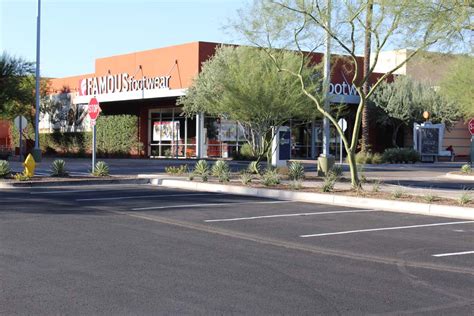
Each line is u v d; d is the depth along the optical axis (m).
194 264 8.92
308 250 10.24
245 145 41.94
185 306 6.71
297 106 23.75
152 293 7.23
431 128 43.38
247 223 13.20
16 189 20.39
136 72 45.12
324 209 15.85
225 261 9.18
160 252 9.78
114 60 47.22
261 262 9.17
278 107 23.41
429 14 15.84
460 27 15.67
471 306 6.92
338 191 18.83
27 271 8.29
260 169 28.84
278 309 6.66
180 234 11.59
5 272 8.22
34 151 36.28
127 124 47.84
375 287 7.75
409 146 49.53
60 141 53.75
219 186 20.58
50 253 9.53
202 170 24.27
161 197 18.14
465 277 8.41
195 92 38.28
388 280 8.16
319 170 25.06
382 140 49.88
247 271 8.52
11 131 58.38
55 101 54.72
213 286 7.62
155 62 43.72
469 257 9.81
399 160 40.69
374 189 18.89
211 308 6.65
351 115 48.44
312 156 47.62
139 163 38.62
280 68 21.78
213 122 43.75
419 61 18.50
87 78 49.75
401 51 19.53
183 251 9.91
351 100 42.38
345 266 9.01
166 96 42.22
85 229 11.94
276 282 7.90
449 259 9.64
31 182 21.34
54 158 48.06
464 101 33.09
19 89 45.50
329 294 7.35
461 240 11.41
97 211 14.72
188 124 45.44
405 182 24.66
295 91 23.45
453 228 12.91
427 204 15.68
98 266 8.66
